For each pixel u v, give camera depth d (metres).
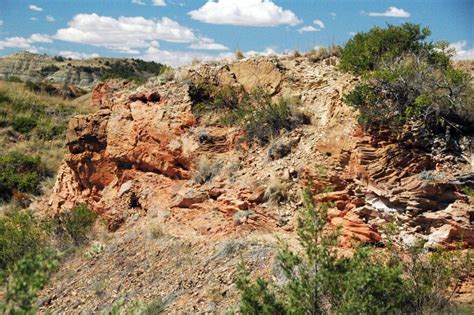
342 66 13.42
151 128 16.30
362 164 10.73
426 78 11.06
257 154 13.84
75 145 18.17
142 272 12.90
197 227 13.43
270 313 7.27
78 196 18.67
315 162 11.77
